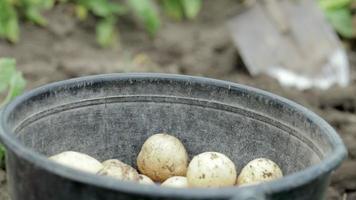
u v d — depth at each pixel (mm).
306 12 1881
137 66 1856
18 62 1806
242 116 983
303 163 922
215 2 2242
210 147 1007
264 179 932
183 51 1965
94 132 984
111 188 755
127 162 1017
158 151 980
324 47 1849
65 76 1747
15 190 833
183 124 1009
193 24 2154
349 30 2102
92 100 970
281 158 957
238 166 996
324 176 811
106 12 2043
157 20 2000
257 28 1868
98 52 1941
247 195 752
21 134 892
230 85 984
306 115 921
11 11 1887
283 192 771
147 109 1002
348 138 1520
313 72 1823
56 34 1970
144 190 751
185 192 751
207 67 1872
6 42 1891
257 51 1846
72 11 2045
